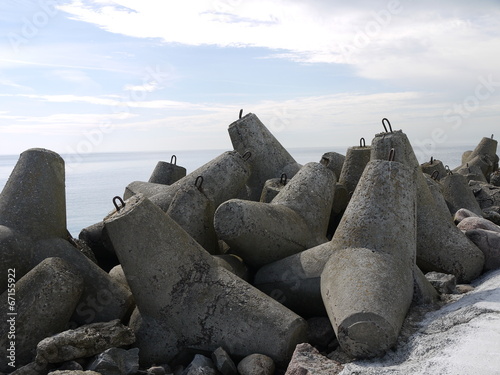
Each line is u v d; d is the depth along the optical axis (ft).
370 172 16.43
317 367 12.03
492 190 33.17
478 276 18.60
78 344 12.73
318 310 15.92
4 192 16.43
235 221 16.78
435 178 26.96
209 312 14.25
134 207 14.78
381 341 12.45
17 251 15.31
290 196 19.90
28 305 13.69
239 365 13.23
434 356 11.49
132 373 12.87
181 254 14.89
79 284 14.62
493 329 11.75
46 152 16.92
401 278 14.43
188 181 21.80
